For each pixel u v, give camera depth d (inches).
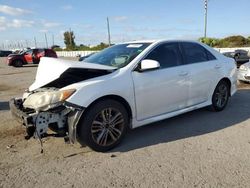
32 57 1074.1
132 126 187.2
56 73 167.9
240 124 222.4
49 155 170.1
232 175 142.4
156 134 201.8
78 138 173.0
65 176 145.1
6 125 228.7
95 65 175.9
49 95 158.9
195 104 230.5
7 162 161.6
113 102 172.7
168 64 206.7
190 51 228.7
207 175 142.7
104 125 171.8
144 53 194.7
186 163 156.1
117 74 178.5
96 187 134.3
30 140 193.3
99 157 166.4
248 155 165.2
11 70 862.5
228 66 260.5
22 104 175.5
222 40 1932.8
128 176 143.5
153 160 160.9
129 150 175.5
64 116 161.0
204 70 232.4
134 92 182.5
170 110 209.0
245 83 423.2
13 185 137.6
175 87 207.5
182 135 199.2
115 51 211.3
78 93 160.1
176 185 134.2
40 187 135.6
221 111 259.1
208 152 169.9
